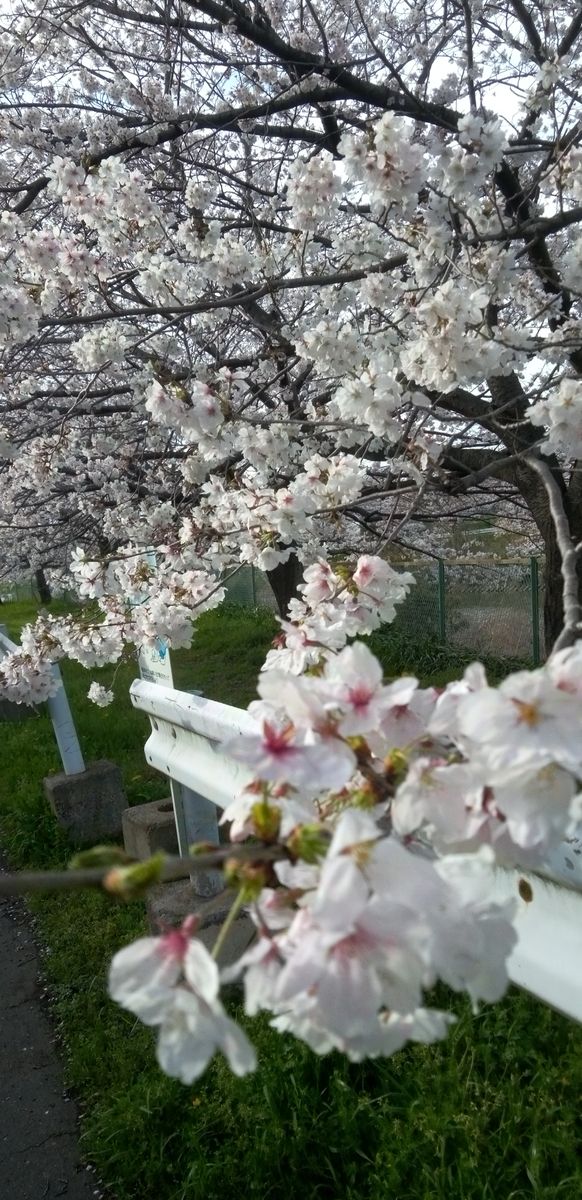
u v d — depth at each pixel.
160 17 4.77
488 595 8.84
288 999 0.70
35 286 3.94
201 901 3.25
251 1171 2.19
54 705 4.76
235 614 13.31
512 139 3.90
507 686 0.81
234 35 4.89
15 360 5.05
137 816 4.10
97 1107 2.61
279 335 3.92
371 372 2.75
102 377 5.23
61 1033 3.05
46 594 21.80
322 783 0.84
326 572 2.38
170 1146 2.39
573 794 0.82
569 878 1.38
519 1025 2.51
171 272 3.88
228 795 2.74
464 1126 2.17
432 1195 2.00
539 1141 2.09
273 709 1.02
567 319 4.20
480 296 2.55
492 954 0.79
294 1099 2.37
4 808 5.39
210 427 2.97
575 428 2.41
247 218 4.98
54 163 3.89
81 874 0.73
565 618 1.41
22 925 3.91
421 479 2.80
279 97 4.26
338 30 5.64
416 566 9.74
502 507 7.89
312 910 0.74
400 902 0.71
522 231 3.31
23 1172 2.41
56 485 6.42
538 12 5.10
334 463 2.93
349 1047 0.79
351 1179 2.14
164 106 5.24
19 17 5.05
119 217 3.94
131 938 3.53
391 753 0.92
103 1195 2.30
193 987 0.76
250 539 3.08
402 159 2.90
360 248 4.04
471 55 3.48
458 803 0.88
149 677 3.83
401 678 0.96
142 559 3.74
